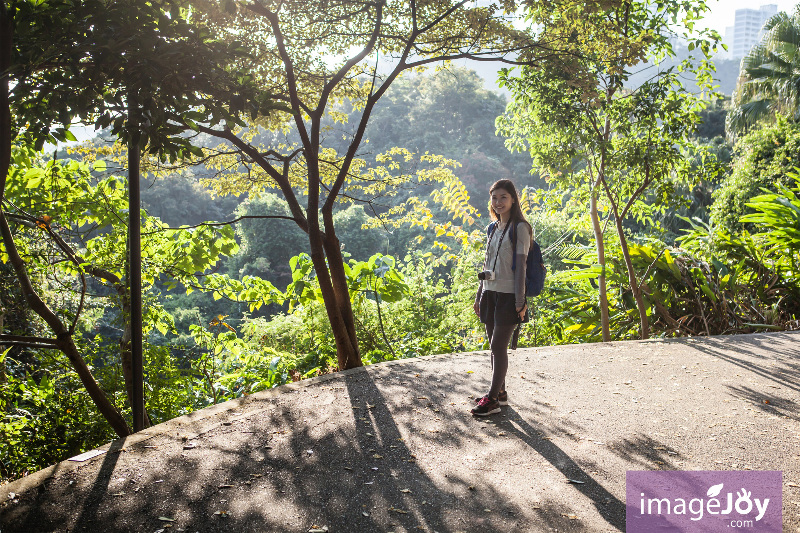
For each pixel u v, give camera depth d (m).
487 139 56.69
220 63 3.30
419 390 4.51
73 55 2.88
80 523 2.45
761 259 8.57
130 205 4.23
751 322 7.91
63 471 2.98
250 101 3.29
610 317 8.59
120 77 2.98
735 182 17.52
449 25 6.16
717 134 34.31
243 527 2.42
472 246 9.46
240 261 43.44
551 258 14.18
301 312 8.57
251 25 5.56
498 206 3.80
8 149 3.16
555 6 5.97
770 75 17.47
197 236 7.04
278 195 45.16
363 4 5.62
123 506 2.60
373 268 7.88
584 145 7.21
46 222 5.53
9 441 5.36
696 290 8.02
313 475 2.94
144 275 6.88
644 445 3.33
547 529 2.39
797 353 5.76
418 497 2.69
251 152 5.72
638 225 24.52
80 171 6.46
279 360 6.93
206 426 3.68
